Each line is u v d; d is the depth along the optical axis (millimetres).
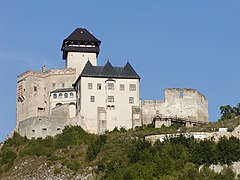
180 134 176750
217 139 175250
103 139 184125
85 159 179250
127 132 191375
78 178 171375
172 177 162375
